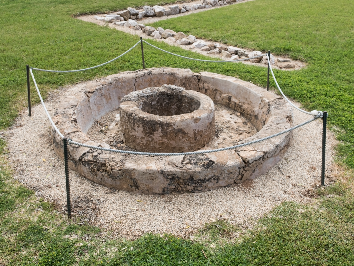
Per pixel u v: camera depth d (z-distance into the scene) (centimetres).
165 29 1581
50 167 626
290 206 536
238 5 2070
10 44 1277
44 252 457
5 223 501
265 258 445
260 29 1533
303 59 1187
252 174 589
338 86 960
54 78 1006
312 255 453
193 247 463
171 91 747
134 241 474
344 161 645
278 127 653
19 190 563
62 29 1470
